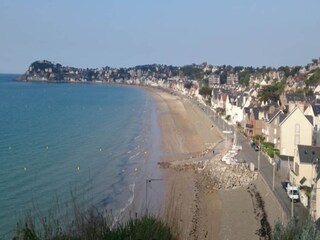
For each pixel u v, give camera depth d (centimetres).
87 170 6500
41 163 6738
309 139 6331
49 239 1454
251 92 14475
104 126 11275
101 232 1488
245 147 7762
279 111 7750
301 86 14900
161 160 7544
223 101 14300
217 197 5331
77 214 1496
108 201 5034
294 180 4894
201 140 9625
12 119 11956
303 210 4094
